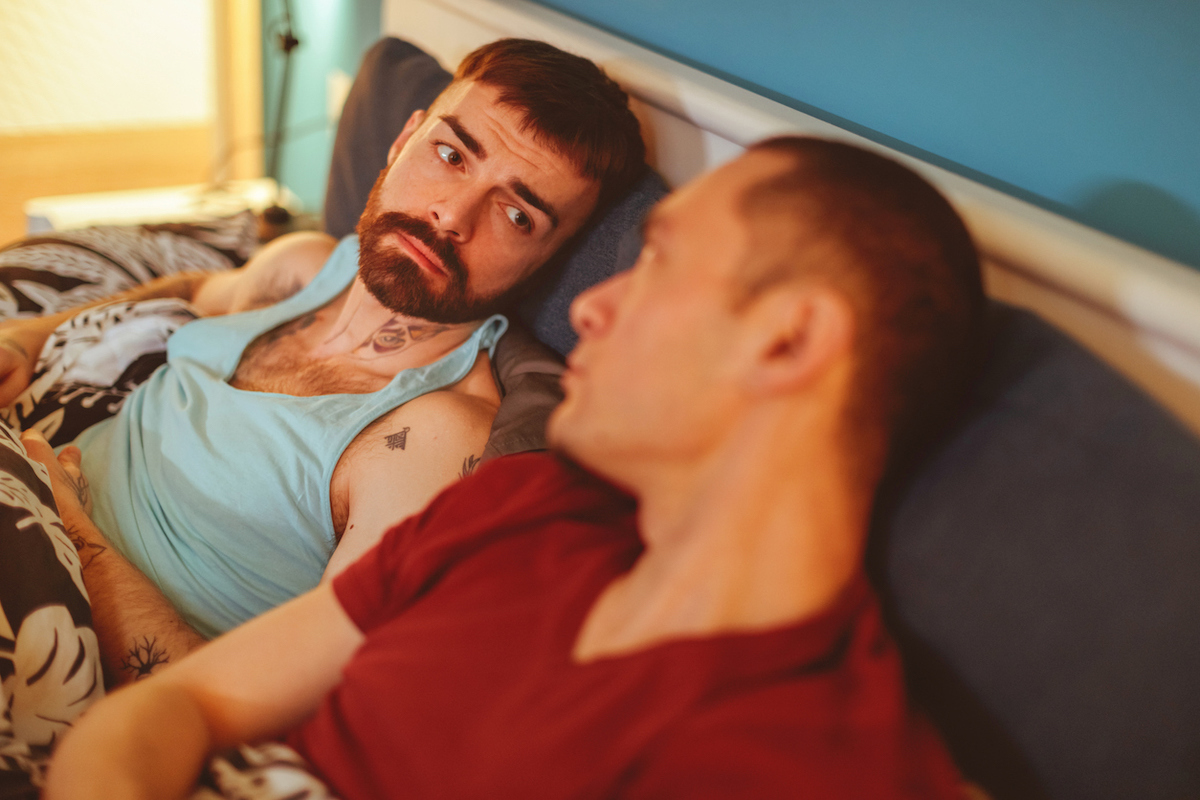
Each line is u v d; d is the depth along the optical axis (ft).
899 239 1.54
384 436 3.20
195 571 3.20
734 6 3.48
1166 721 1.53
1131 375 2.10
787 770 1.39
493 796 1.55
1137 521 1.60
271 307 3.98
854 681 1.55
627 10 4.04
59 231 4.91
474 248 3.36
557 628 1.71
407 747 1.71
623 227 3.38
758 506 1.53
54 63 10.97
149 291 4.51
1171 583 1.54
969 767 1.79
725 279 1.55
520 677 1.66
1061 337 1.93
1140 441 1.66
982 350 1.94
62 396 3.84
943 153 2.86
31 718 2.28
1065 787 1.64
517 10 4.30
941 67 2.81
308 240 4.46
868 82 3.04
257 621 2.16
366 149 4.49
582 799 1.50
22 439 3.25
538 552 1.96
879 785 1.39
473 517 2.13
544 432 2.92
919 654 1.83
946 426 1.92
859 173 1.58
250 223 5.83
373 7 6.37
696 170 3.42
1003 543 1.74
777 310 1.51
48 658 2.36
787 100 3.36
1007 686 1.70
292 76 7.83
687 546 1.59
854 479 1.58
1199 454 1.62
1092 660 1.60
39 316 4.29
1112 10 2.35
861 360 1.52
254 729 2.08
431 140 3.39
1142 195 2.37
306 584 3.20
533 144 3.24
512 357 3.47
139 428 3.62
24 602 2.39
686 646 1.52
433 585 2.06
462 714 1.67
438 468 3.10
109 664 2.73
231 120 8.71
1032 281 2.29
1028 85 2.58
